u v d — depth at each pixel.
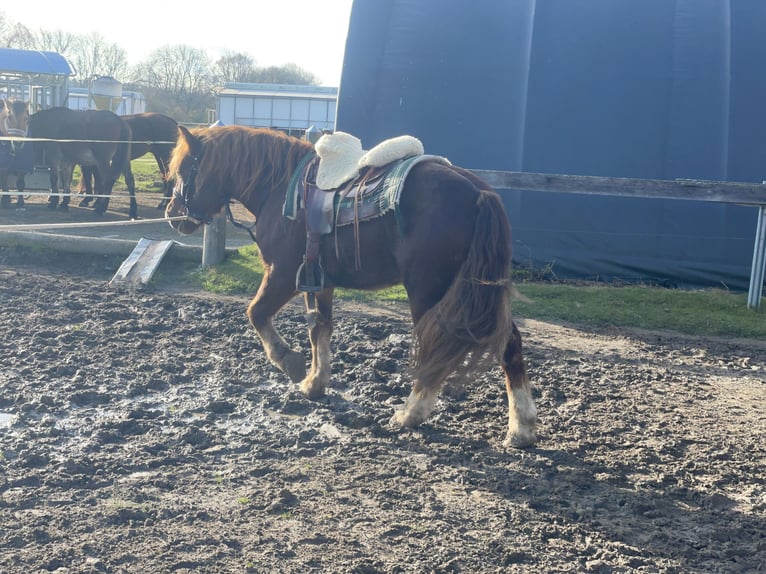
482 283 4.47
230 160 5.62
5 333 6.97
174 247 10.07
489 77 11.39
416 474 4.59
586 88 11.16
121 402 5.56
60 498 4.07
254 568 3.50
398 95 11.48
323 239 5.10
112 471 4.43
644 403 6.04
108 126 15.77
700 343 8.02
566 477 4.61
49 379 5.91
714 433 5.45
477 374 4.57
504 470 4.70
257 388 5.98
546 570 3.62
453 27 11.62
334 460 4.74
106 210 16.81
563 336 8.03
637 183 9.05
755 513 4.28
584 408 5.86
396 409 5.62
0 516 3.85
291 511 4.05
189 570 3.46
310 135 16.42
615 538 3.94
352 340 7.37
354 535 3.85
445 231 4.57
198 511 3.99
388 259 4.90
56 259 10.18
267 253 5.52
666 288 10.44
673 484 4.60
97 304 8.20
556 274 10.99
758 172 10.78
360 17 11.71
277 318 8.00
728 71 11.01
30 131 16.14
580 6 11.59
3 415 5.19
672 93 11.03
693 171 10.87
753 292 9.14
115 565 3.47
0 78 23.67
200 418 5.32
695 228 10.68
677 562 3.72
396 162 4.95
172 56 67.19
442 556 3.68
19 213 15.41
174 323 7.60
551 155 11.12
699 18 11.32
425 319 4.60
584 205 10.93
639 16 11.41
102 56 69.12
